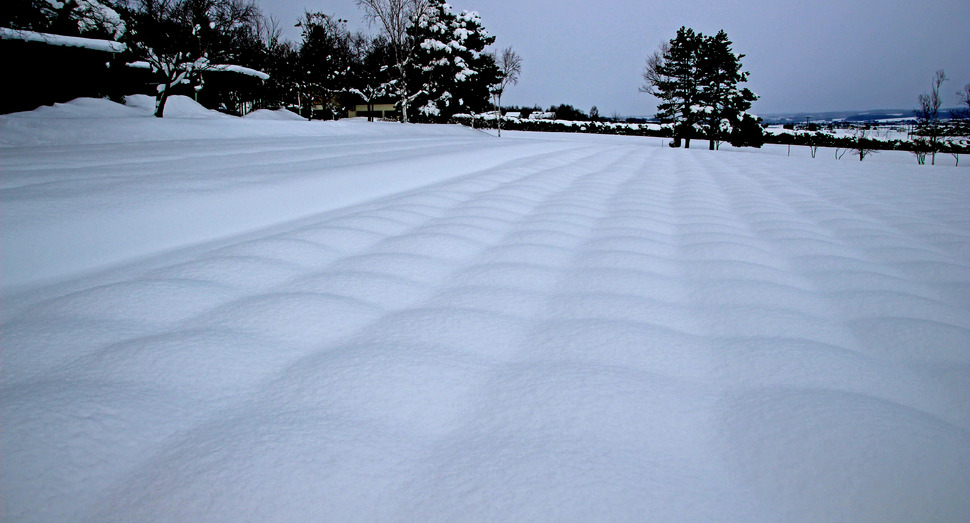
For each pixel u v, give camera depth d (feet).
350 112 172.14
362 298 8.70
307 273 9.93
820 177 30.91
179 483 4.30
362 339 7.21
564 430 5.17
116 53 62.95
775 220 16.60
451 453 4.83
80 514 4.00
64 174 17.71
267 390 5.83
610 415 5.44
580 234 13.89
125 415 5.14
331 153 31.32
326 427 5.11
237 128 53.26
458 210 16.07
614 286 9.70
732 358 6.95
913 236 15.15
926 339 7.60
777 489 4.42
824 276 11.00
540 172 27.50
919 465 4.60
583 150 48.98
